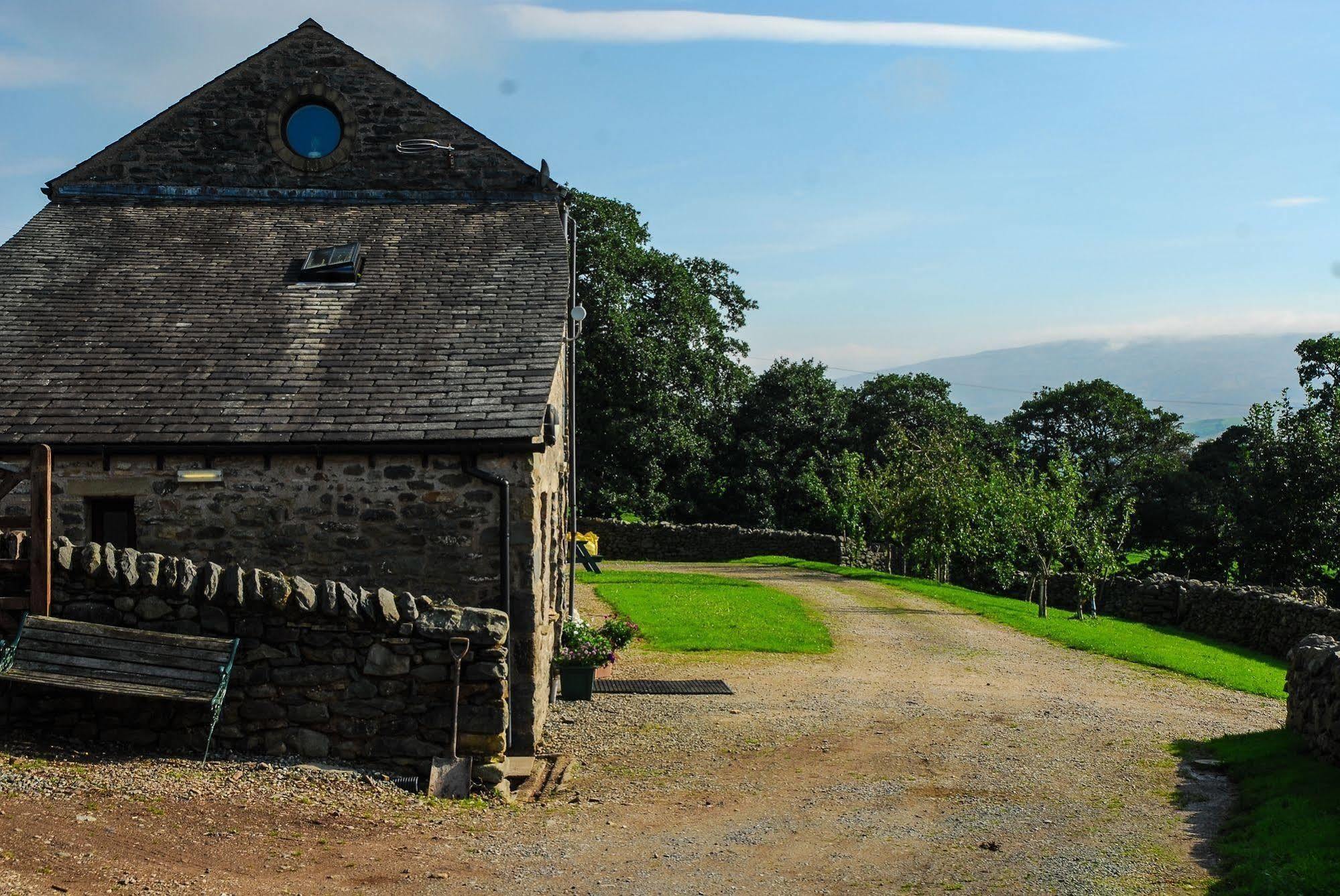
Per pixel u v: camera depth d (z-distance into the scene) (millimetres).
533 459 12000
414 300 14516
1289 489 36969
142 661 9094
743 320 49062
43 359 13219
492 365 13031
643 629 20062
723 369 47469
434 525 11984
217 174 17234
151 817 7504
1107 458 66750
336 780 9086
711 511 50688
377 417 12164
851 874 7668
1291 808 8758
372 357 13273
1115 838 8531
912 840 8508
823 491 47031
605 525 41281
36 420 12188
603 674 16172
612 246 42125
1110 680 16969
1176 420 68938
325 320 14070
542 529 12898
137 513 12062
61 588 9328
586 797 9852
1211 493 45688
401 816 8539
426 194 17359
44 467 9141
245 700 9500
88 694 9203
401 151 17359
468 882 7211
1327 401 39969
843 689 15414
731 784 10352
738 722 13125
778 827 8883
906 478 37750
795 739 12305
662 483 48438
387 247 15930
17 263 15148
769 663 17531
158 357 13297
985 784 10359
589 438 42656
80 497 12055
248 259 15547
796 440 54000
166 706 9312
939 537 35125
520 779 10516
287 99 17312
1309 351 42812
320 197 17266
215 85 17266
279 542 12031
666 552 41219
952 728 12938
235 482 12070
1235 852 7918
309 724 9602
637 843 8383
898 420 62125
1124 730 12945
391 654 9703
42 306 14250
